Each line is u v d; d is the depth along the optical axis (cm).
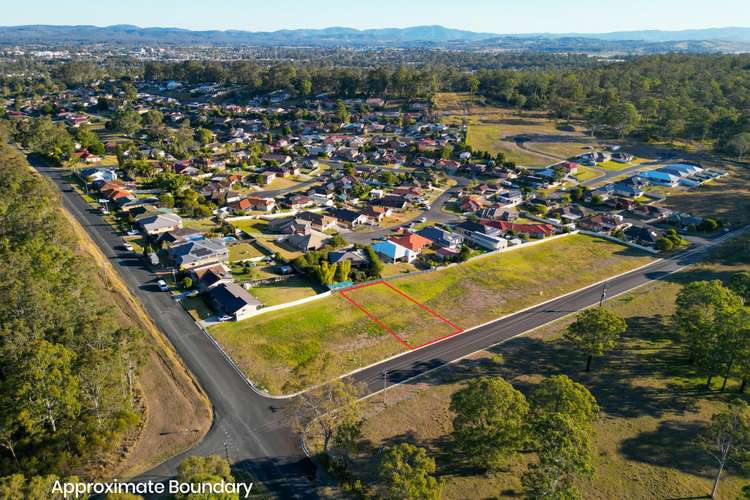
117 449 4869
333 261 9356
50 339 4984
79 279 6003
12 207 8156
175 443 5006
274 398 5753
